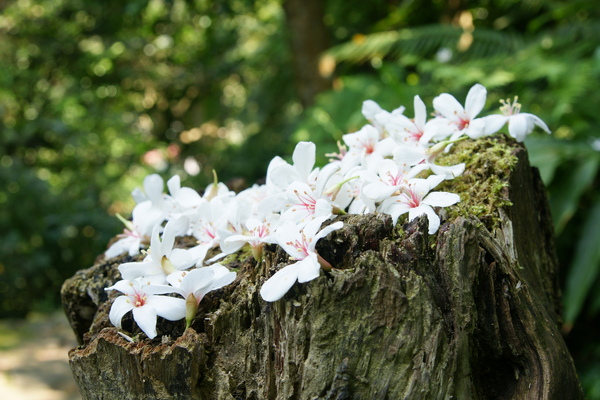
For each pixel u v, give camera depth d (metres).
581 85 3.29
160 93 7.92
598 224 2.81
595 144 2.94
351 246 1.03
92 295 1.36
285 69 6.82
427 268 1.02
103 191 6.15
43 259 5.27
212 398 1.06
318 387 0.97
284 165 1.16
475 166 1.32
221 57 7.58
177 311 1.04
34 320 4.36
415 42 4.35
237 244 1.16
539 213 1.57
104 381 1.07
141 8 6.04
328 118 3.79
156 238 1.12
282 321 1.02
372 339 0.98
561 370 1.09
